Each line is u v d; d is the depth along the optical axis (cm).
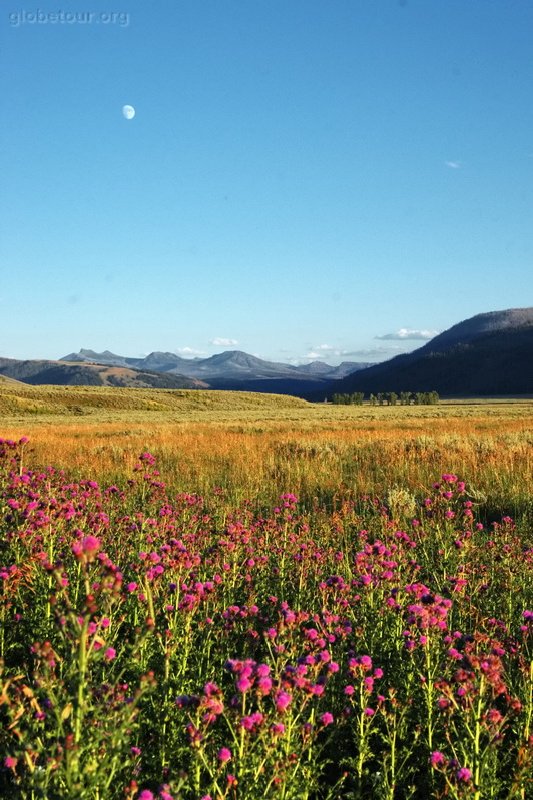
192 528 669
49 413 7450
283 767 243
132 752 273
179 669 327
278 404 11500
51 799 200
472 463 1260
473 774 261
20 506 503
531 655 380
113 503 799
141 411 8562
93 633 227
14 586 408
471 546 623
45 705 242
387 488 1120
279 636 338
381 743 331
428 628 342
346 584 441
